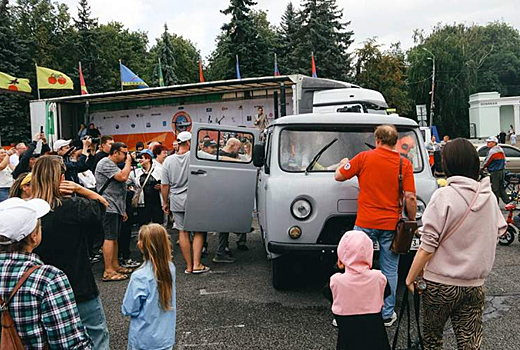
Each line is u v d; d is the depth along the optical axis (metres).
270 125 6.50
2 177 9.02
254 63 41.22
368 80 47.62
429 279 3.13
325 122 5.83
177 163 6.94
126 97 14.89
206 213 6.85
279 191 5.39
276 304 5.54
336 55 43.91
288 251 5.30
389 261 4.68
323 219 5.32
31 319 2.36
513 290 5.85
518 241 8.68
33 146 6.95
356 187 5.31
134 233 10.45
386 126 4.69
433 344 3.25
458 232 3.03
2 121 31.80
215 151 6.82
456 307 3.13
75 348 2.44
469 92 56.72
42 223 3.12
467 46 69.56
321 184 5.36
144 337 3.50
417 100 57.06
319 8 44.72
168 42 56.28
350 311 3.16
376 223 4.59
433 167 7.06
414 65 56.66
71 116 15.78
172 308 3.60
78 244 3.25
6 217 2.40
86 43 44.03
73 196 3.32
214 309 5.45
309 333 4.69
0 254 2.44
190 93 14.55
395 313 4.93
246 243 9.12
